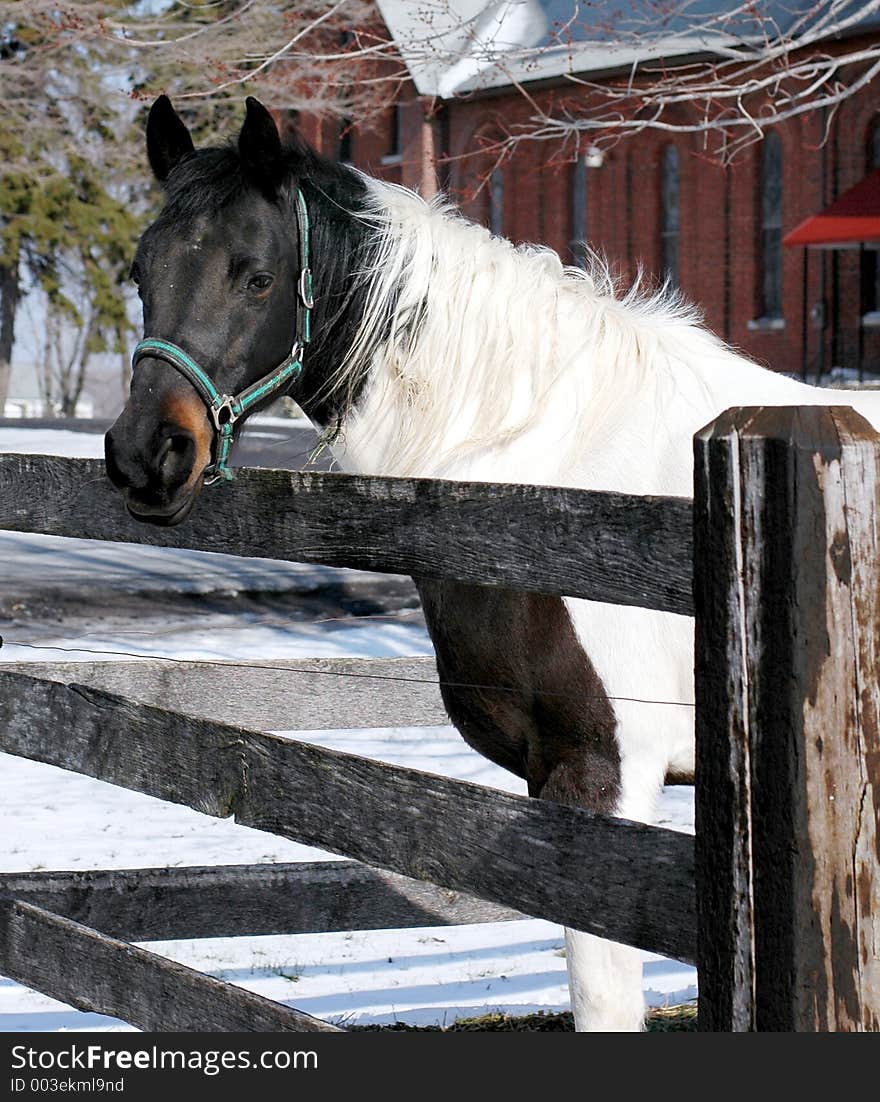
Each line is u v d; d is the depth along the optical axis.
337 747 9.56
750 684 2.02
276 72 16.92
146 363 3.46
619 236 38.81
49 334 65.56
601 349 3.72
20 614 13.36
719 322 37.66
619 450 3.61
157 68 20.11
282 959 5.88
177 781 3.23
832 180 34.34
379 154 40.69
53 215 45.03
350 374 3.81
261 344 3.60
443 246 3.76
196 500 3.36
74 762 3.55
